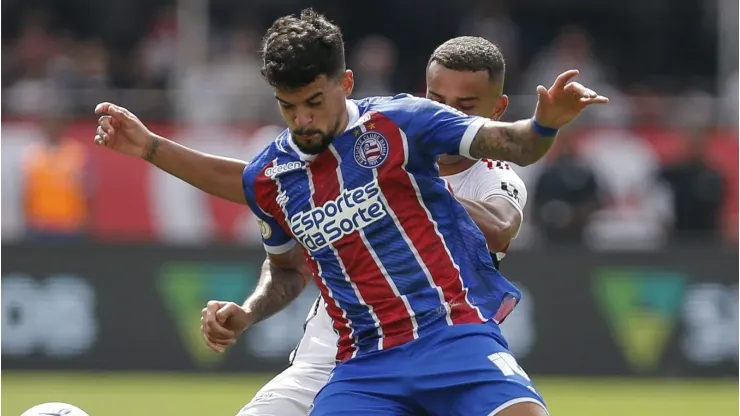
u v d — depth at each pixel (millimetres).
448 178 17688
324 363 18062
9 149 49219
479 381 15117
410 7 58719
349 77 15688
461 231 15750
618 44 59219
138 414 33219
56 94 51188
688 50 59156
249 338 40312
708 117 51531
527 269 40312
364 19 58844
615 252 40312
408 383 15344
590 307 40188
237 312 16281
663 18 59312
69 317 40656
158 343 40500
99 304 40688
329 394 15781
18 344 40656
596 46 59094
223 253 40562
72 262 40750
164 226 49812
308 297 40188
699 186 46719
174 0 59812
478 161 17625
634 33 59250
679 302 40281
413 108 15391
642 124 50844
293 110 15164
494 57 17703
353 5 58781
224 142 50156
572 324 40156
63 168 46156
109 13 59500
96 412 33406
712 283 40312
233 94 51531
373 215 15398
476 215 16344
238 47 54531
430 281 15422
